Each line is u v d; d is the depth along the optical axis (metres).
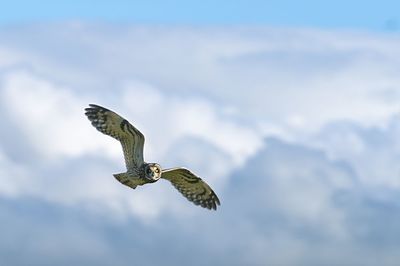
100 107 22.67
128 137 22.75
